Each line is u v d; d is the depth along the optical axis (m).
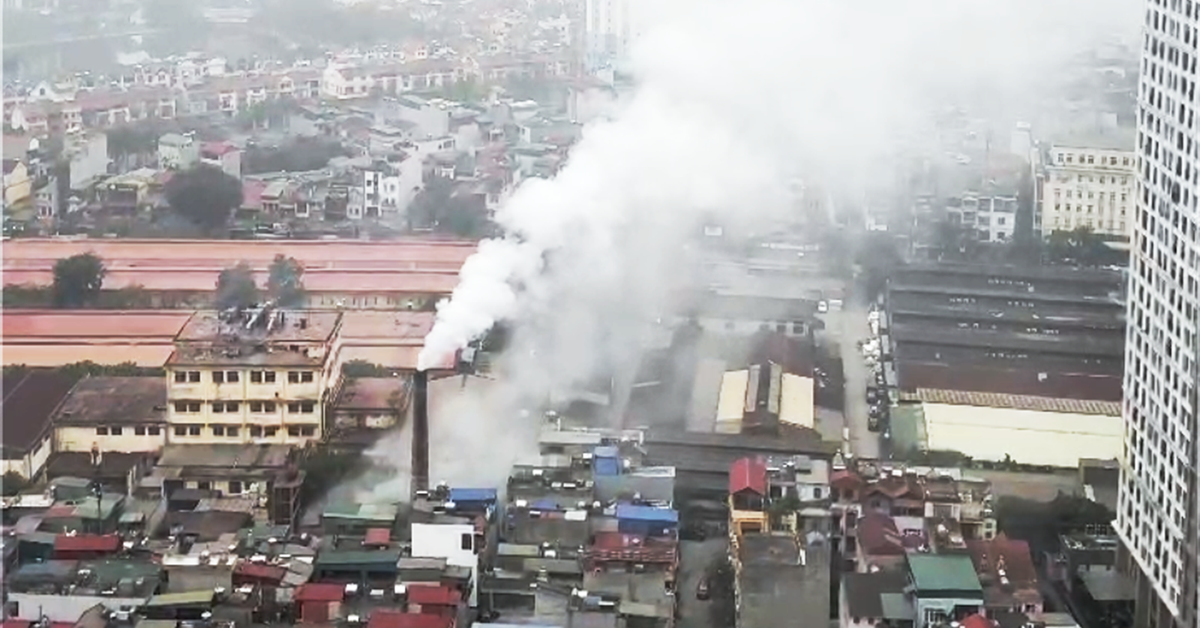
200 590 102.12
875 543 108.81
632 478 119.94
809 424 136.62
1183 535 101.81
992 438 135.12
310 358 132.88
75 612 101.44
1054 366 150.50
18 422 133.00
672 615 103.75
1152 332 109.81
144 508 120.00
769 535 109.31
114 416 133.25
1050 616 102.00
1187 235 103.38
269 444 131.88
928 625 99.56
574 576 105.62
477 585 104.19
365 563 104.94
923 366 150.25
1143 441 111.12
